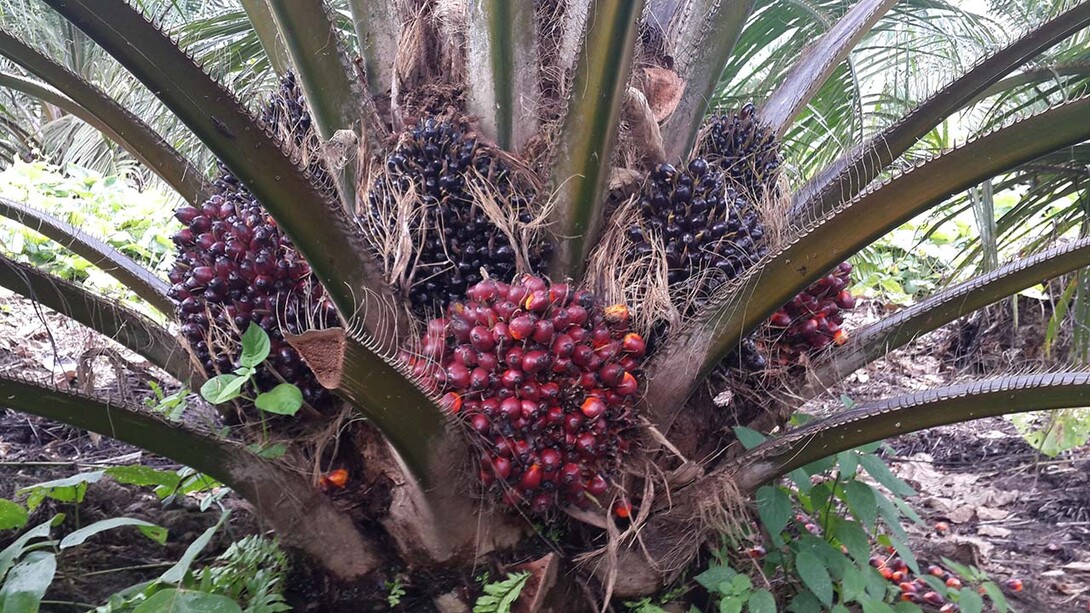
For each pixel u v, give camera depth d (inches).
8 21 85.7
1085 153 61.1
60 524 56.4
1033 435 99.6
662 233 51.3
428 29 55.3
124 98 88.0
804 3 84.0
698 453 54.7
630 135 53.8
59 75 49.4
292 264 48.1
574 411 45.0
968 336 125.7
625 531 49.5
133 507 59.9
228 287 47.8
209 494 58.1
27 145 139.9
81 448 71.5
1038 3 80.0
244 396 47.6
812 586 50.8
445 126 49.1
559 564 48.0
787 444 48.3
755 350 54.1
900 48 90.1
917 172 39.4
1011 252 94.5
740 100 91.4
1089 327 71.3
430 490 44.4
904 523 86.5
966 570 60.4
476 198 48.6
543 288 44.8
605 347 45.3
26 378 37.1
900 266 153.1
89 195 118.0
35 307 49.6
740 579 50.0
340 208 41.3
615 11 41.5
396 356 38.9
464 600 48.3
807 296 54.7
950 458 107.8
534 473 44.4
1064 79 67.7
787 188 62.4
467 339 44.4
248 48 86.2
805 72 72.4
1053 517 88.2
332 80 51.0
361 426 48.9
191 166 59.6
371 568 48.6
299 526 46.3
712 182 52.0
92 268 100.7
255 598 45.7
